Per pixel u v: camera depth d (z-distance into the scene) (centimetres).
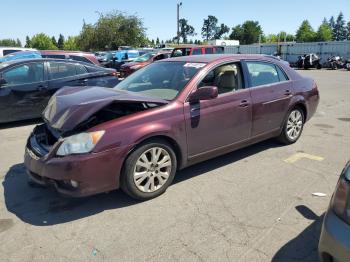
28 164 367
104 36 4541
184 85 411
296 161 498
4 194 405
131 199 386
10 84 728
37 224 340
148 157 377
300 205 367
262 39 11294
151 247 299
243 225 330
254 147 561
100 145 337
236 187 413
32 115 763
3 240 313
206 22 11362
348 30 12269
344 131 677
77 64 823
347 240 206
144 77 470
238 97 452
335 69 3319
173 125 381
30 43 9806
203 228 326
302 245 298
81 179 334
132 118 359
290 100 536
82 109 342
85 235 319
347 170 232
